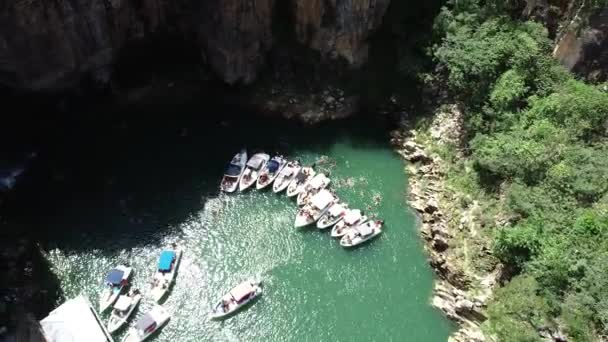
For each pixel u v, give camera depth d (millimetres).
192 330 44000
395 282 46906
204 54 58406
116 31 54781
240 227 50188
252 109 58406
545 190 45094
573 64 50250
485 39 52594
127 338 42750
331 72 59188
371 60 59312
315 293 46188
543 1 51531
